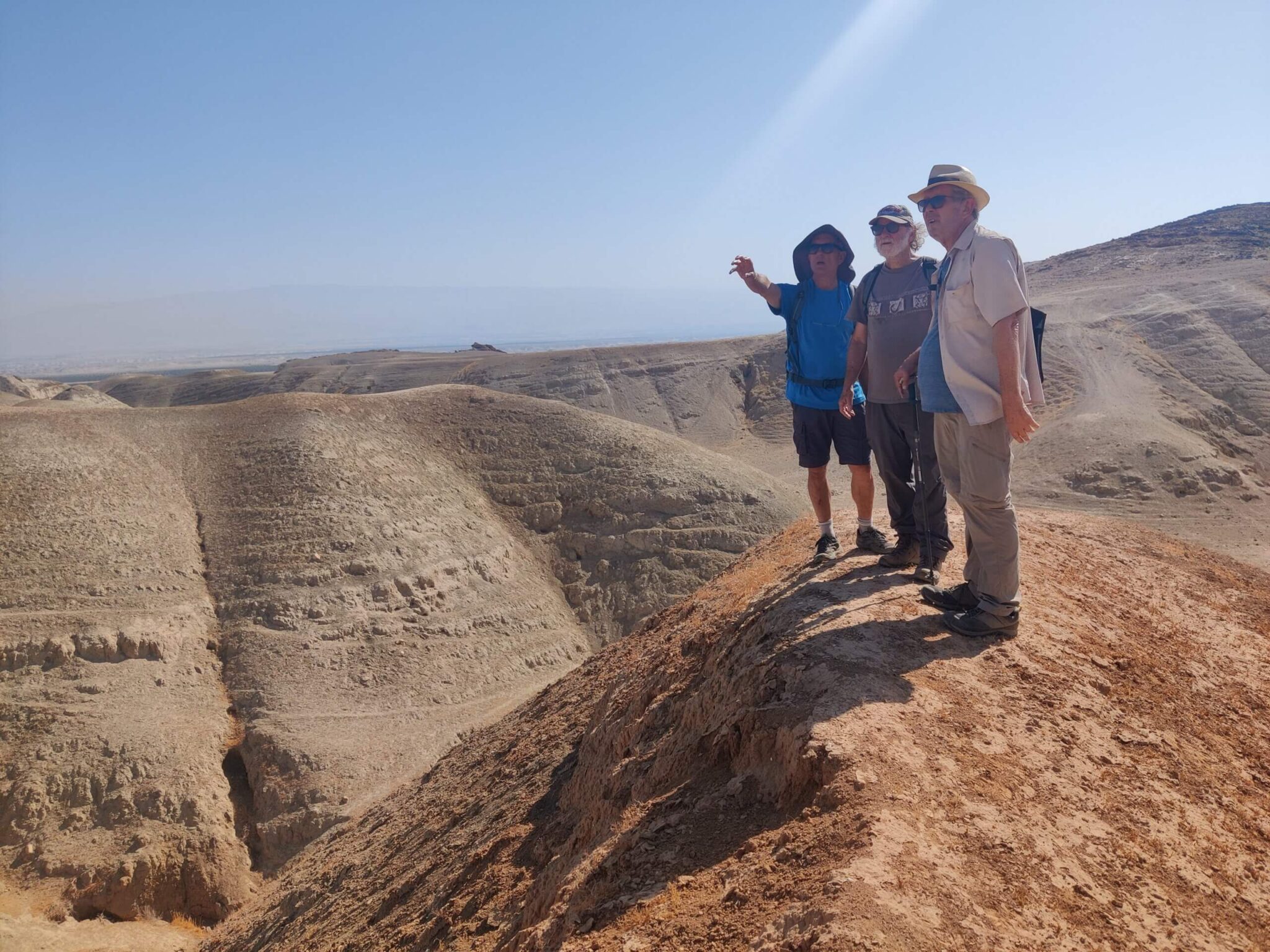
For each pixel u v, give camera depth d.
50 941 21.70
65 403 58.41
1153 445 55.09
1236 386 65.94
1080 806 3.42
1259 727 4.66
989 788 3.36
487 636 37.41
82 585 33.41
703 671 5.40
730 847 3.33
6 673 29.67
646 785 4.36
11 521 35.03
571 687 10.92
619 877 3.48
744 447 80.06
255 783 28.12
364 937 7.12
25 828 25.58
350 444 45.03
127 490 38.78
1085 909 2.84
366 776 28.05
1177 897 3.07
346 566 37.31
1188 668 5.12
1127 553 7.41
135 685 30.53
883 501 47.22
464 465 48.12
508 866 5.73
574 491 46.59
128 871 24.47
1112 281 101.56
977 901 2.71
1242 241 109.00
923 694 3.92
